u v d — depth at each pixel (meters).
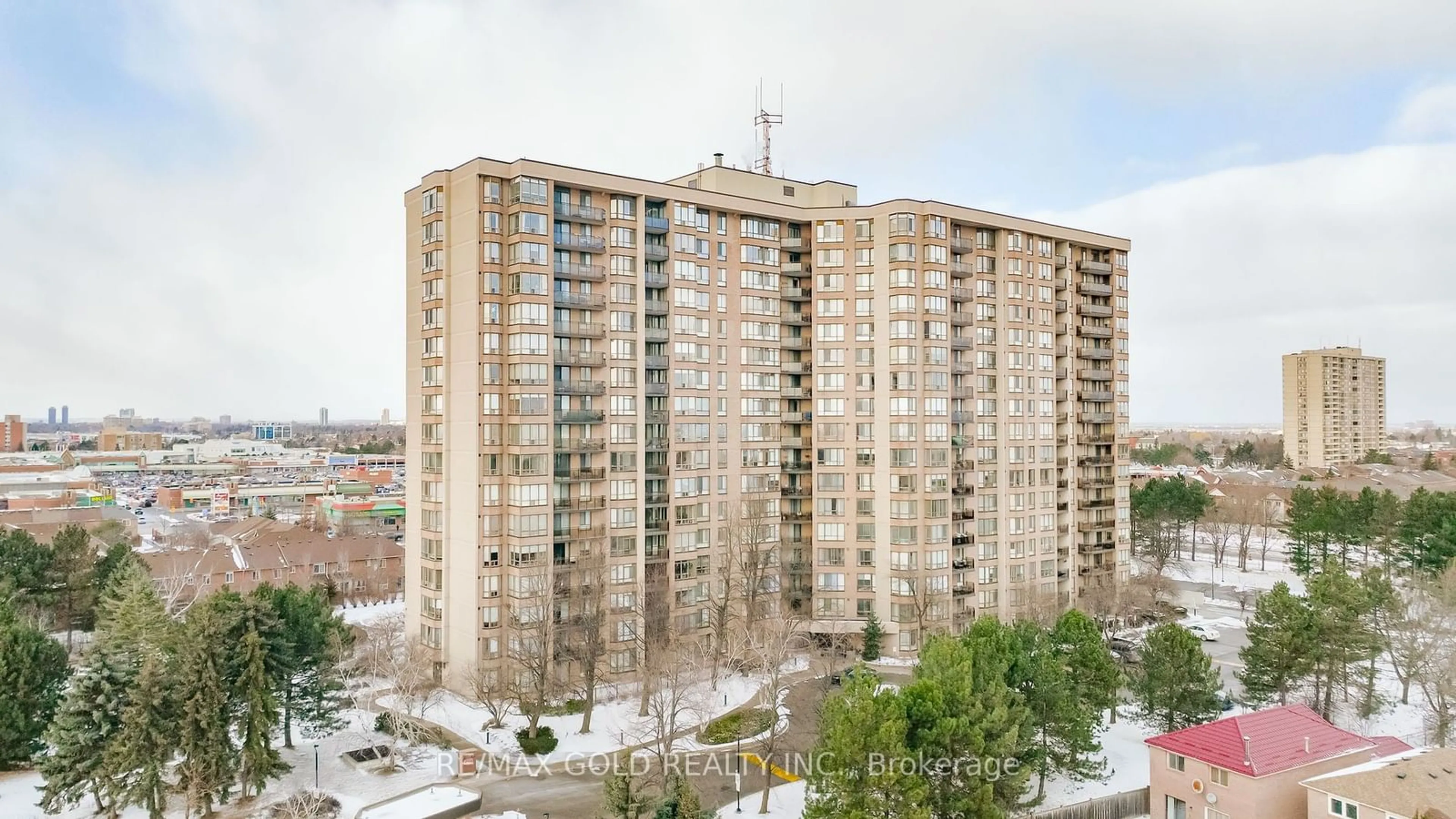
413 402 92.94
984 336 107.81
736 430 101.88
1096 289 119.94
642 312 92.75
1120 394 123.75
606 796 49.19
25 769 66.75
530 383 84.38
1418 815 44.41
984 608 105.06
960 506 103.69
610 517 90.06
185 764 57.81
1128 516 124.62
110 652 62.81
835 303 103.88
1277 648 73.75
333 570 140.50
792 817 58.75
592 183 89.00
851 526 102.81
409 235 94.06
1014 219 109.75
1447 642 77.88
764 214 102.50
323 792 62.38
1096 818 58.75
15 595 86.56
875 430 101.88
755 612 92.31
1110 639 104.00
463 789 63.41
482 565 83.50
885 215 101.88
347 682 81.06
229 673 61.56
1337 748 56.16
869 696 47.06
